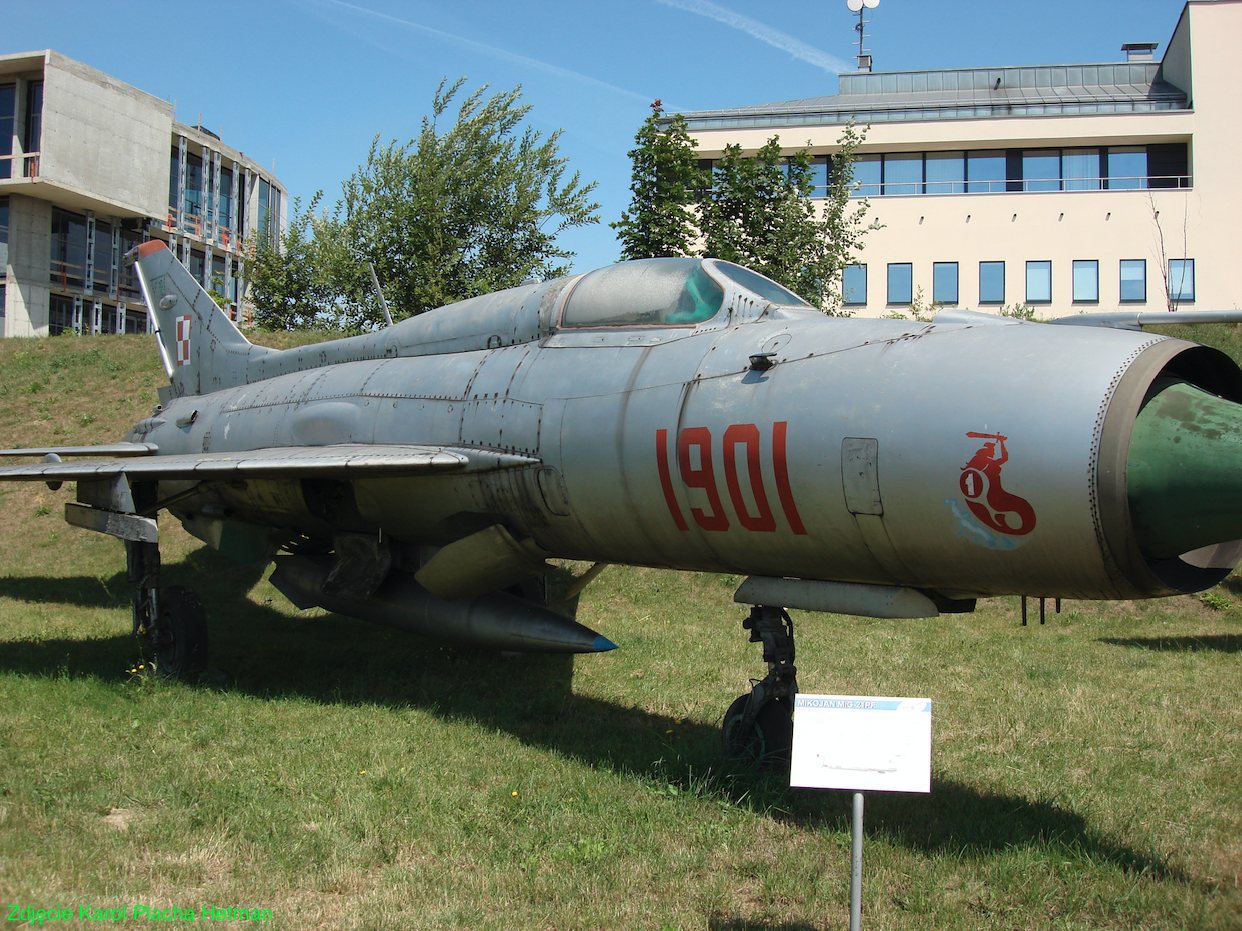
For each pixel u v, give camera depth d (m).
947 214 24.55
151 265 11.36
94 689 6.61
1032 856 4.07
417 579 7.22
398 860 3.95
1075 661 8.50
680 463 5.11
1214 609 10.81
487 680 7.65
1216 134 25.11
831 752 3.27
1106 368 3.97
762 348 5.14
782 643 5.41
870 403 4.46
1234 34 25.28
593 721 6.35
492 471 6.22
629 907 3.56
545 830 4.27
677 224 12.84
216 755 5.20
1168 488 3.74
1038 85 32.25
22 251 30.45
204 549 13.07
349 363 8.30
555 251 21.22
